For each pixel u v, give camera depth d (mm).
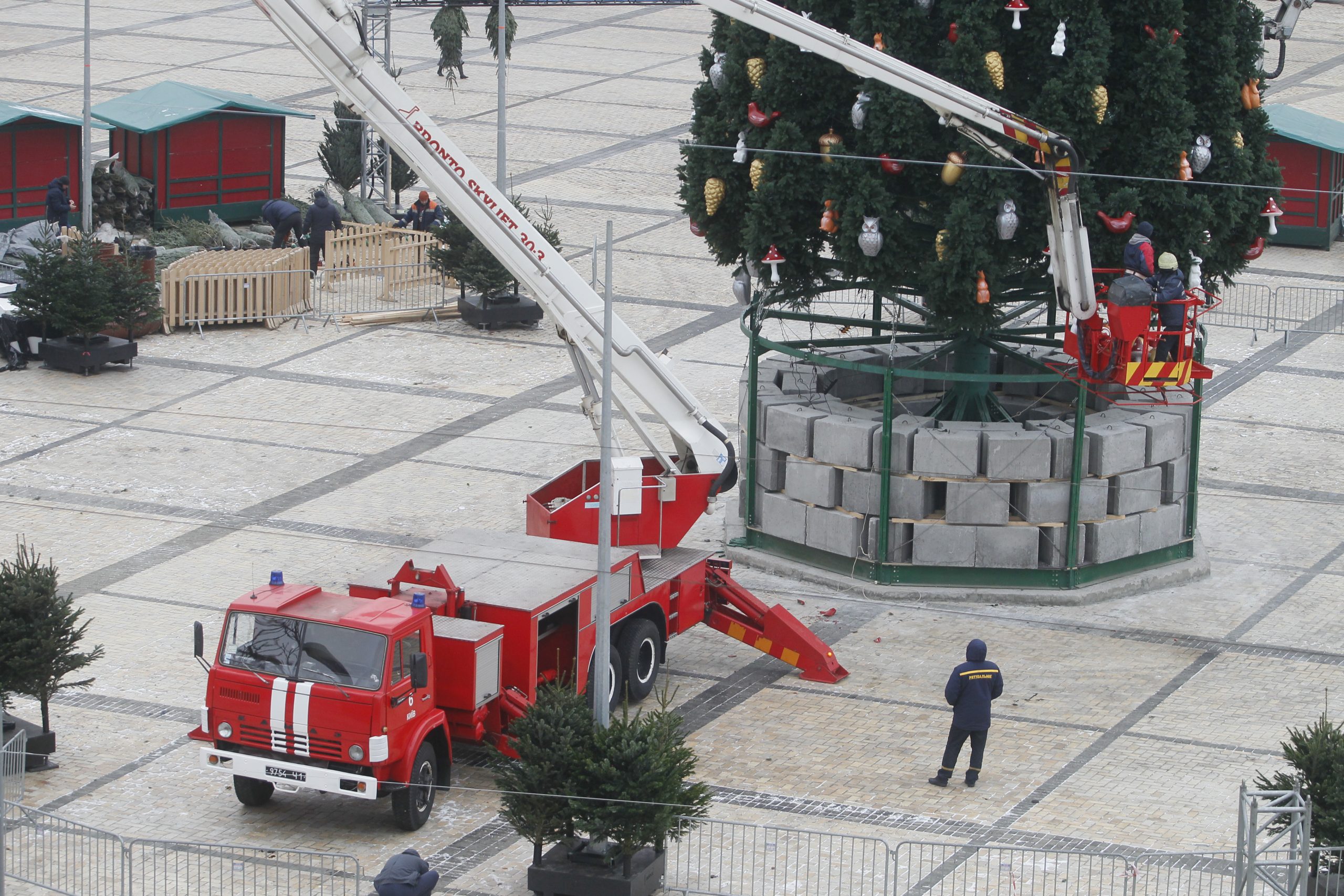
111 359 99250
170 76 178000
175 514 79062
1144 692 64125
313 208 121500
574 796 47594
